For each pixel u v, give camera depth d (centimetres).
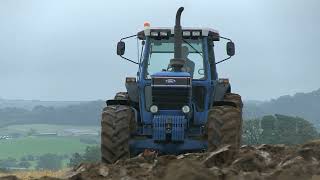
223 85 1727
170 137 1603
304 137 12119
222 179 795
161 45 1750
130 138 1577
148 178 886
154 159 1023
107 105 1631
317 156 883
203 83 1700
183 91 1602
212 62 1805
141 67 1720
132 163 1007
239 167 852
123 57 1769
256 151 938
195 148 1598
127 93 1820
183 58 1742
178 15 1680
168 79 1608
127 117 1524
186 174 784
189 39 1755
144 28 1745
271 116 12238
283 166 829
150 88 1680
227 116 1505
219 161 895
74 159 13438
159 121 1598
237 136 1522
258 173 814
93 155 12875
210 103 1702
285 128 12112
